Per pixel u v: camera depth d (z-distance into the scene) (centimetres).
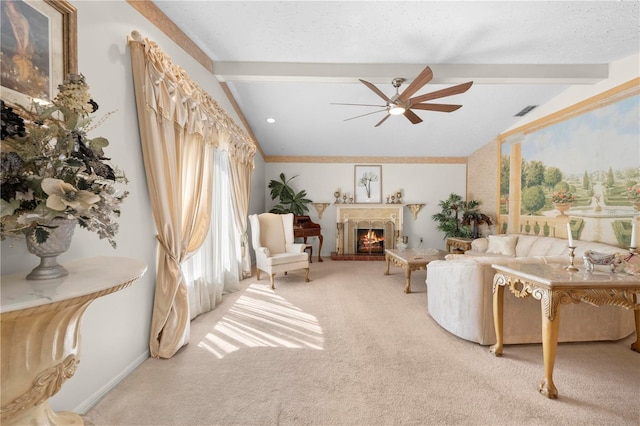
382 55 320
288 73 340
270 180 673
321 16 250
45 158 103
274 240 462
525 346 233
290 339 245
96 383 166
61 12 142
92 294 101
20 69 123
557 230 418
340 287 405
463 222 598
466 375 192
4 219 98
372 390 176
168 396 169
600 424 149
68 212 104
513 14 246
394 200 669
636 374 192
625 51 309
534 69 340
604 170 348
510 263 224
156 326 213
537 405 163
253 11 243
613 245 334
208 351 223
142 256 208
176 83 228
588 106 368
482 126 524
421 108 325
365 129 546
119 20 188
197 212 269
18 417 105
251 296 363
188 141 251
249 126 529
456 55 319
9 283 104
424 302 342
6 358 96
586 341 239
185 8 237
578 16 248
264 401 165
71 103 111
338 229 658
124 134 191
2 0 117
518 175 499
